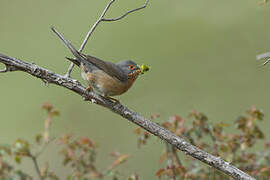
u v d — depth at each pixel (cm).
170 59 1650
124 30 1731
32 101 1606
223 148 829
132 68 885
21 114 1577
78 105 1550
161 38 1703
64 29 1759
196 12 1747
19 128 1553
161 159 857
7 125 1559
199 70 1619
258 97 1498
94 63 818
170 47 1673
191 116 860
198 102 1514
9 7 1838
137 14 1758
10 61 692
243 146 825
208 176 828
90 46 1706
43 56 1705
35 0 1856
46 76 722
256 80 1544
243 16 1688
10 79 1680
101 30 1741
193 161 868
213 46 1656
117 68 862
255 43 1617
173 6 1777
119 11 1761
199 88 1569
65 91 1592
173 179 805
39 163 1287
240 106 1480
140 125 737
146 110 1511
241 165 837
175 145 714
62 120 1512
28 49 1730
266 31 1639
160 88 1588
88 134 1470
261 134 837
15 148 813
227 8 1723
